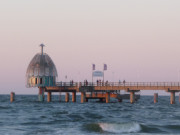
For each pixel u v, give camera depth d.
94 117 150.12
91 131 106.94
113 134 102.06
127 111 190.00
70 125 121.44
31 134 100.50
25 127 116.50
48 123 128.00
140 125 115.19
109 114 166.62
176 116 157.75
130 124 115.19
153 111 191.38
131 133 104.06
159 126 116.88
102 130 107.75
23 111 189.00
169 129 112.31
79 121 134.75
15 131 106.75
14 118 146.50
